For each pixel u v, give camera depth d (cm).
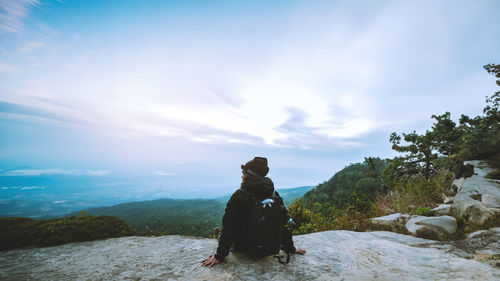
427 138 872
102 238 359
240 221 231
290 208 731
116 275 229
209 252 279
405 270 229
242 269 222
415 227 421
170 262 255
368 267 238
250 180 229
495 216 381
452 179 633
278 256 249
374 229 522
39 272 238
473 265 235
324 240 338
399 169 936
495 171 514
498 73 672
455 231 392
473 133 703
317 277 214
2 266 254
